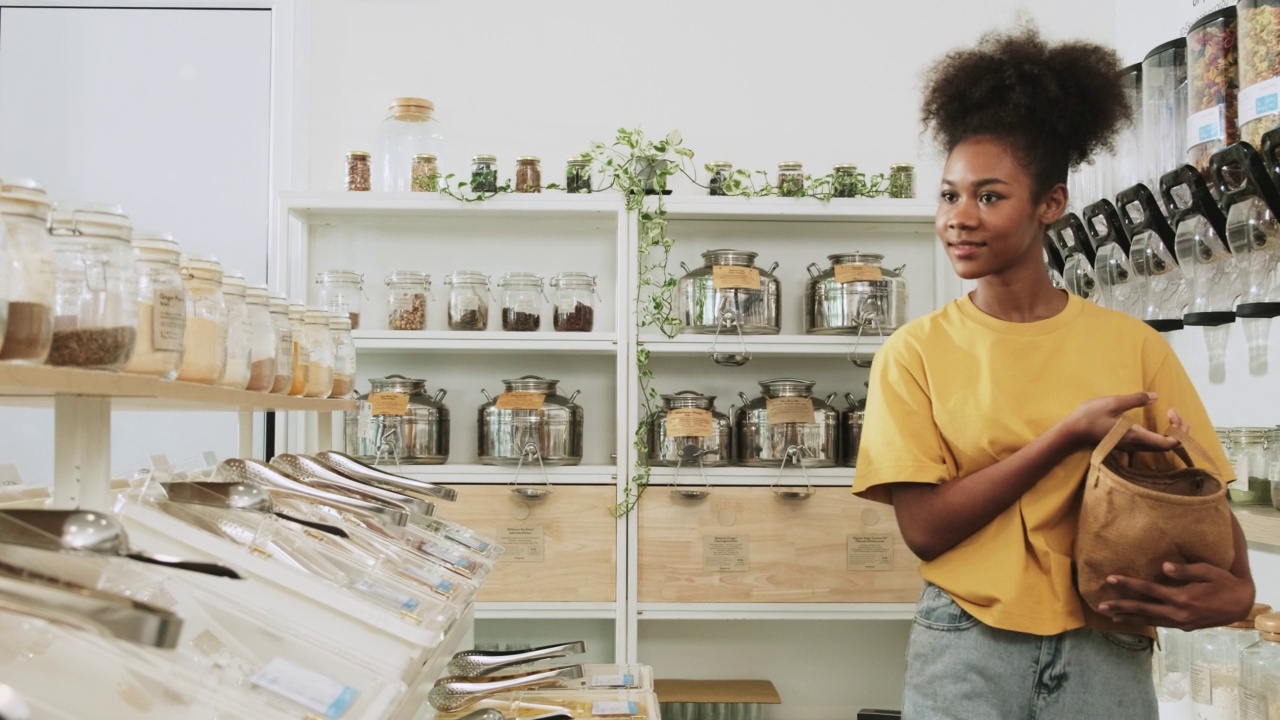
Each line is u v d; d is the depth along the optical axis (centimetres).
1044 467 129
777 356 283
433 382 281
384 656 107
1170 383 139
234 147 285
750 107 289
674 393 277
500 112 287
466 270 280
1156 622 124
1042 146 139
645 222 253
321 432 200
